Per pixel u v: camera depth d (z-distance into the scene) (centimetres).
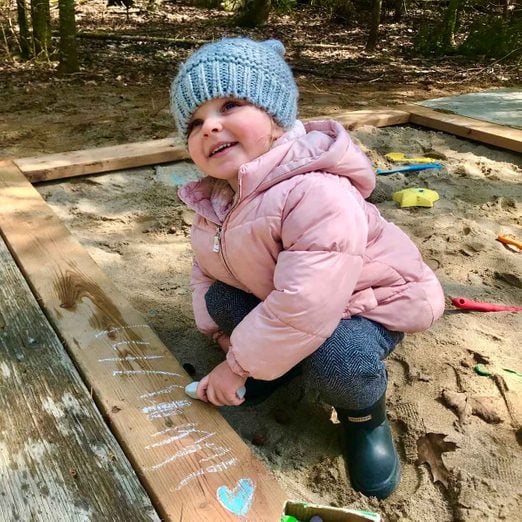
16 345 111
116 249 174
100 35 512
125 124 294
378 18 509
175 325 142
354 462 105
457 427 114
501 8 585
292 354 93
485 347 135
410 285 106
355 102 340
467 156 242
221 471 87
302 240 91
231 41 100
